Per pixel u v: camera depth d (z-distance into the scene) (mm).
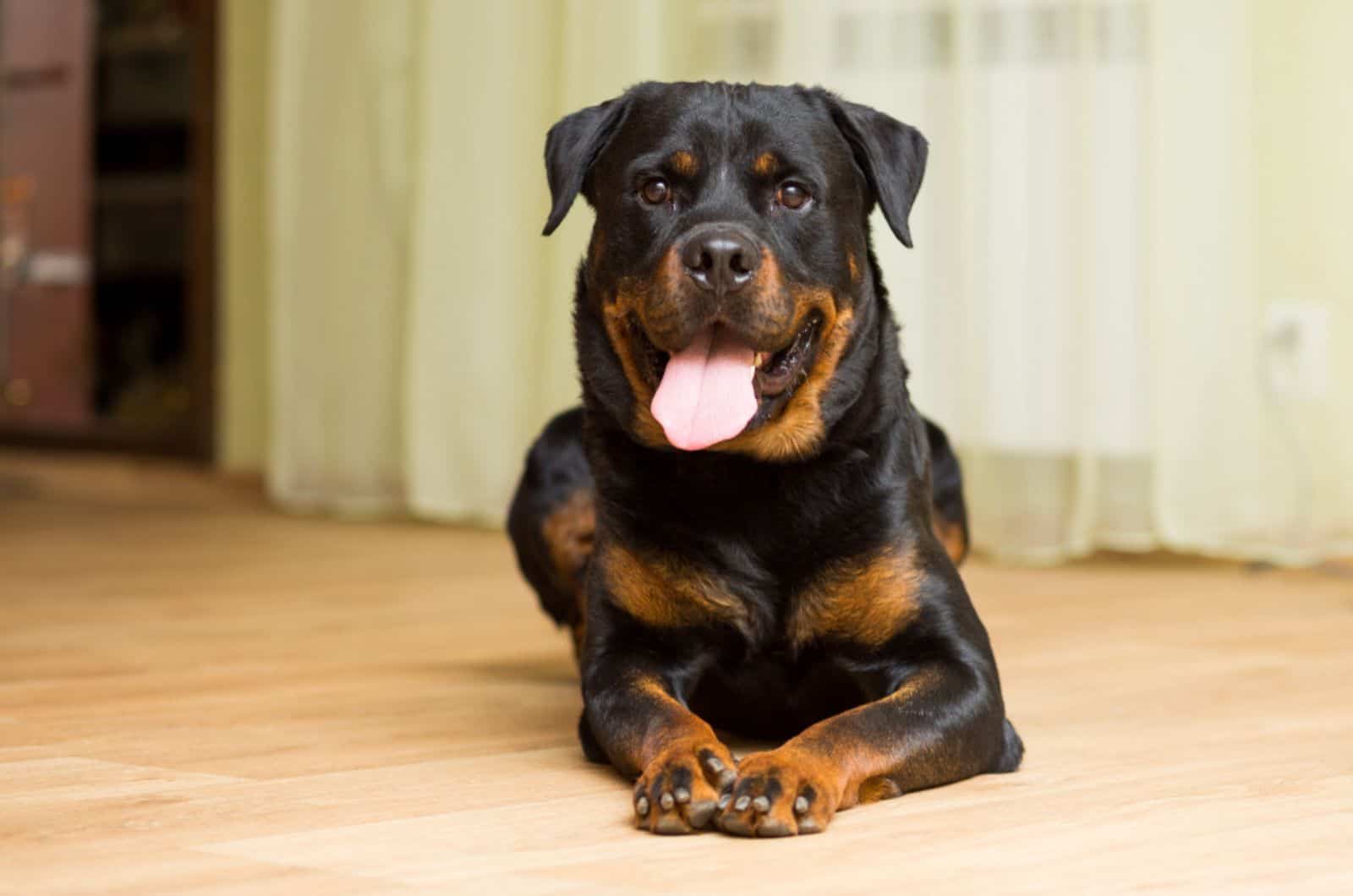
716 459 2518
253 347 7938
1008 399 5352
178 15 8414
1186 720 2920
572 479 3174
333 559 5504
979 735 2361
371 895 1812
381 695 3186
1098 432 5301
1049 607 4426
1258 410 5160
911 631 2504
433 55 6398
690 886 1849
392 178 6672
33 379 9461
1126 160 5246
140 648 3746
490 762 2564
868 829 2107
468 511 6406
